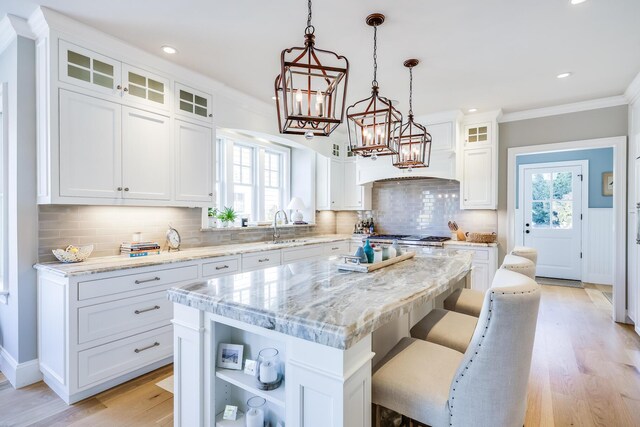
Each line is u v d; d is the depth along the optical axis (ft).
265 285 5.12
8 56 7.68
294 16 7.10
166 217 10.43
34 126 7.54
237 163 14.47
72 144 7.45
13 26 7.19
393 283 5.25
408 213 16.63
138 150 8.66
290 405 3.72
